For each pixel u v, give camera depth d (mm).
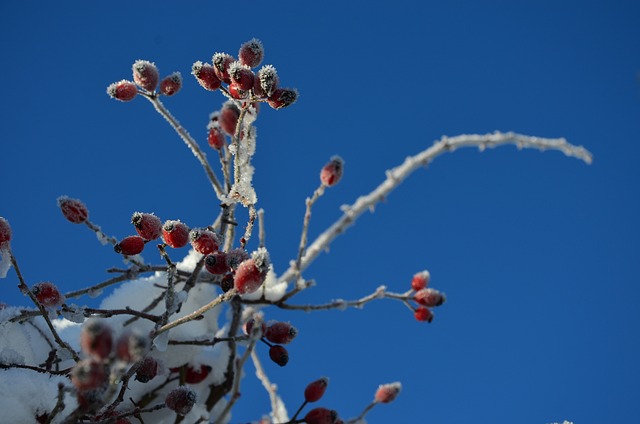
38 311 770
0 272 726
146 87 828
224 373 854
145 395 823
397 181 996
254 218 753
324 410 783
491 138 1021
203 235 727
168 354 834
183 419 817
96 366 585
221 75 775
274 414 928
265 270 679
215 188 854
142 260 811
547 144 1026
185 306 854
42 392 737
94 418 719
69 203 761
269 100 758
